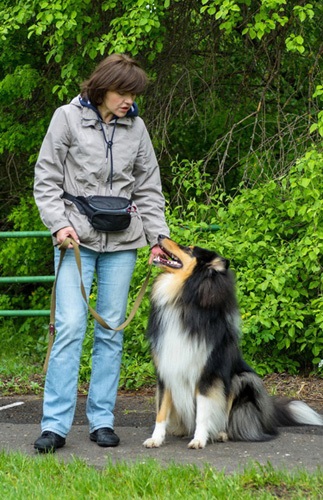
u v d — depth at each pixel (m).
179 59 9.23
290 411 5.27
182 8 8.73
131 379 6.84
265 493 3.54
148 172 4.79
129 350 7.18
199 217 7.83
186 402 4.75
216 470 4.00
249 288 6.96
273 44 8.95
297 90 8.91
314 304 6.83
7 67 9.88
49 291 10.12
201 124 9.60
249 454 4.51
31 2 7.98
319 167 6.78
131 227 4.61
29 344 9.11
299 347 7.18
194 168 8.05
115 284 4.63
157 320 4.74
